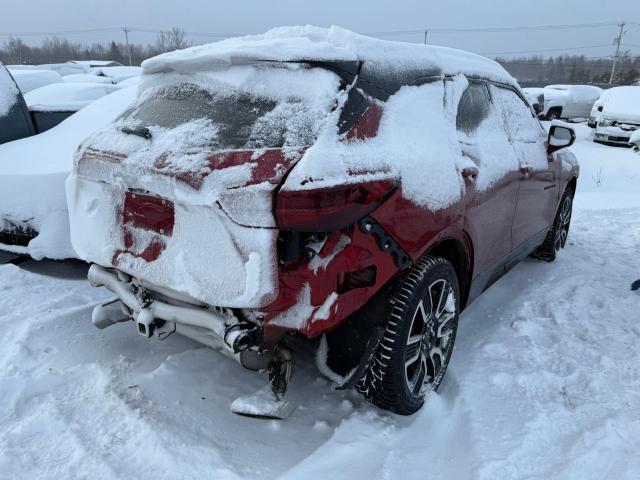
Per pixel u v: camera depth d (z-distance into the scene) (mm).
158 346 3021
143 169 2123
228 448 2250
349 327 2275
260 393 2311
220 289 1978
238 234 1914
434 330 2627
